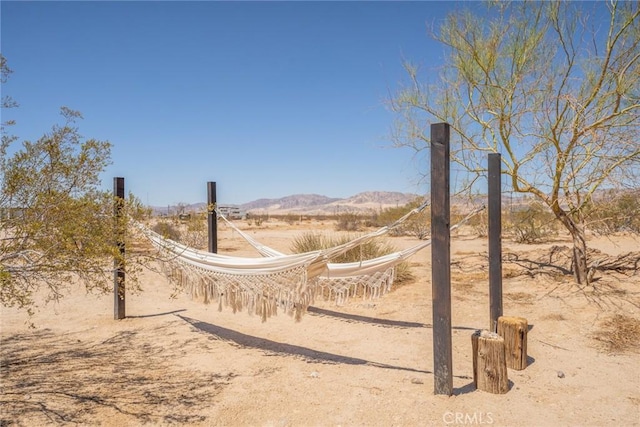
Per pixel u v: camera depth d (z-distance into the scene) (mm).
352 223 29656
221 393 3965
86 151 3357
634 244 13898
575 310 6500
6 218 3100
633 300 6699
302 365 4734
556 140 7117
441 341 3836
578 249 7840
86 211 3342
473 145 8625
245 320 6688
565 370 4465
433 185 3736
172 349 5246
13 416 3420
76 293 8398
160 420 3424
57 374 4367
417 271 10359
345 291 6273
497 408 3627
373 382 4227
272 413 3572
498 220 5109
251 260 4992
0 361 4742
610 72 6906
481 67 7551
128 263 4059
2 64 3250
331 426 3352
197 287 5445
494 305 5129
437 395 3871
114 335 5809
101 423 3346
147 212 4246
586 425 3344
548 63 7254
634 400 3762
